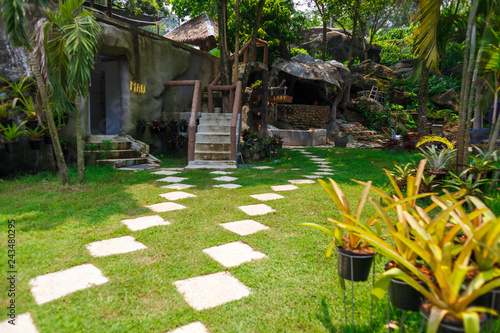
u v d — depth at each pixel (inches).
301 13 999.6
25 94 247.3
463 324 44.7
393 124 824.9
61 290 85.0
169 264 103.8
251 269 102.0
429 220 60.6
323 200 189.6
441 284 48.8
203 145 346.0
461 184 163.3
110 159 316.5
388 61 1108.5
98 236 125.7
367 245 71.4
